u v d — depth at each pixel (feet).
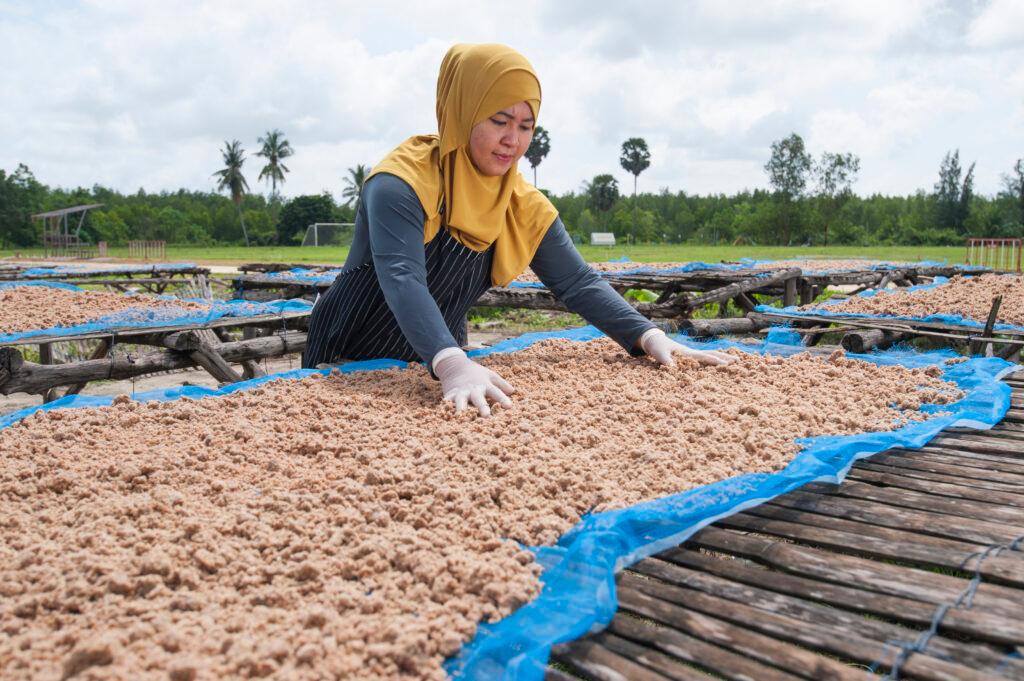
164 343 14.94
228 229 237.86
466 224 10.23
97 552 5.13
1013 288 20.81
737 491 6.11
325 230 151.02
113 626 4.33
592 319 11.36
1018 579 4.76
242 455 7.10
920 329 15.26
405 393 9.44
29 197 195.21
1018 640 4.09
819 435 7.55
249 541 5.39
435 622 4.35
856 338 14.14
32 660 3.93
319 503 6.01
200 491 6.30
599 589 4.62
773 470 6.64
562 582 4.91
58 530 5.55
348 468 6.72
